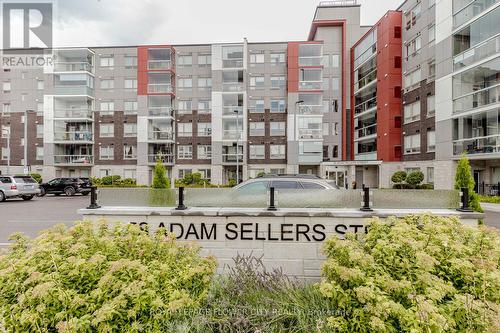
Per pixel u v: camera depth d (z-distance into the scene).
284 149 33.09
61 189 25.06
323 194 4.24
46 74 33.34
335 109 35.00
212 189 4.33
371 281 2.33
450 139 19.39
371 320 2.08
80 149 34.16
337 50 35.19
